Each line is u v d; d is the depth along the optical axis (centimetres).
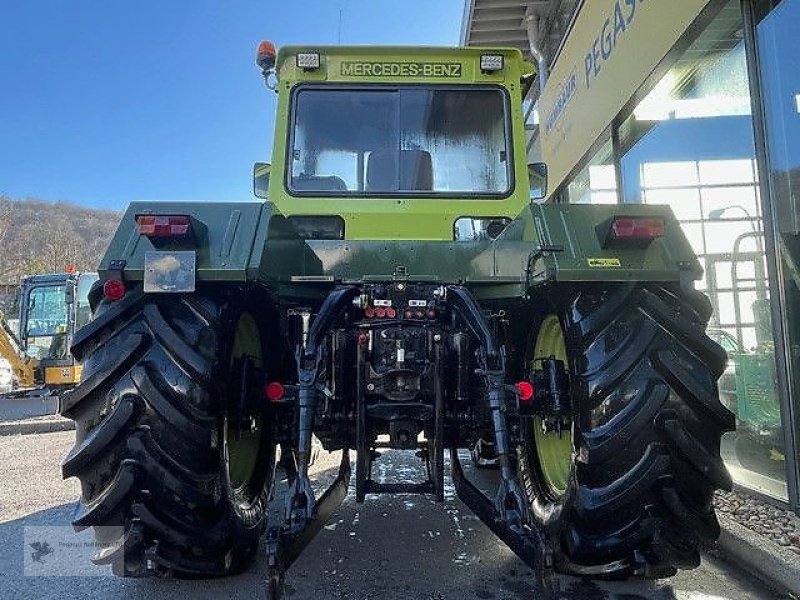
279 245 261
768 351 394
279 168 338
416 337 255
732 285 445
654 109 506
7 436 755
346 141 342
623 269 233
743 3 368
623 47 508
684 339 227
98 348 228
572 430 237
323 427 258
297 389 246
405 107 346
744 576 268
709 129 454
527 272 257
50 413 988
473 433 277
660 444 218
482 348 241
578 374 230
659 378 222
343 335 255
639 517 222
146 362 223
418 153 341
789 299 347
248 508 270
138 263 231
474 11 969
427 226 334
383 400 250
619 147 551
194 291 229
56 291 1382
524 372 309
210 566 239
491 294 288
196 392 221
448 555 294
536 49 896
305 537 224
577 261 235
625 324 230
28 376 1272
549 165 763
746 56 373
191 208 249
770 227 359
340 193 335
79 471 221
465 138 344
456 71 349
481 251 292
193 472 220
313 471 470
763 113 362
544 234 244
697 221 475
